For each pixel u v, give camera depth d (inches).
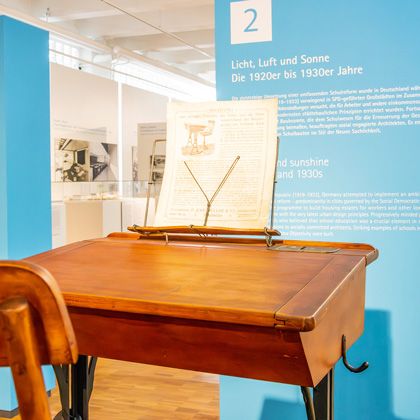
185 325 55.6
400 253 113.5
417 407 114.1
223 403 124.5
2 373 153.9
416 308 113.0
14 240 159.2
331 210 117.0
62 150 358.9
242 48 120.5
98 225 255.6
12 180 158.2
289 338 51.3
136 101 449.1
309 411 65.1
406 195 112.2
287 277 63.1
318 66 115.7
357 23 112.7
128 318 58.1
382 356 115.6
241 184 82.6
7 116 156.3
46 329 33.5
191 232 82.9
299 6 116.1
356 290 69.6
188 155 86.1
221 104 85.4
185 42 443.8
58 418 79.3
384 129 112.7
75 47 459.8
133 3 371.2
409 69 110.2
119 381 177.9
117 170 418.0
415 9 109.1
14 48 158.4
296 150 118.4
